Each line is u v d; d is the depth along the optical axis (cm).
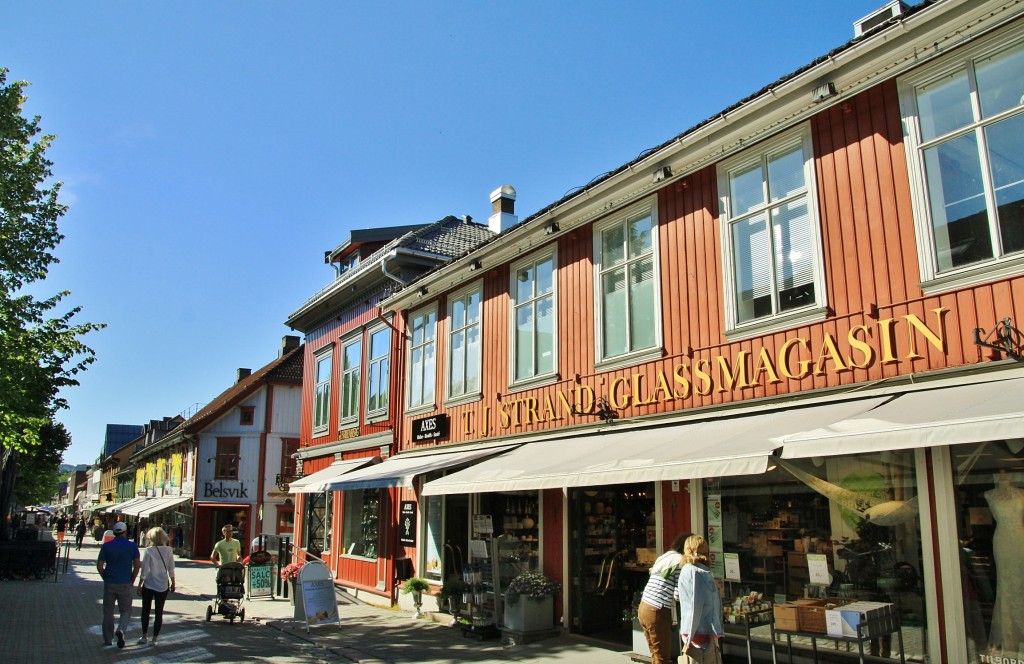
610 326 1195
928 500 738
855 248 844
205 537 4184
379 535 1825
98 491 10312
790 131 932
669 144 1052
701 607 694
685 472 788
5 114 1622
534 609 1177
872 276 823
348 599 1870
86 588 2267
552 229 1303
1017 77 733
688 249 1057
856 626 724
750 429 842
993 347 693
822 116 897
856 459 810
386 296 1959
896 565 762
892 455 777
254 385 4303
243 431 4262
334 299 2248
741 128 971
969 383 716
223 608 1491
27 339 1641
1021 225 714
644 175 1116
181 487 4662
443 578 1525
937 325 754
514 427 1377
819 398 849
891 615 748
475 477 1155
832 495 825
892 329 795
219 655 1132
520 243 1398
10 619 1548
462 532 1516
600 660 1006
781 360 901
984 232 739
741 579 927
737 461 740
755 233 970
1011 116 730
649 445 948
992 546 687
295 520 2427
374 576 1828
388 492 1806
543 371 1335
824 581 830
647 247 1137
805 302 896
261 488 4216
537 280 1380
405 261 1847
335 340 2278
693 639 689
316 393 2397
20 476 5150
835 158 878
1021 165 720
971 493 709
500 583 1288
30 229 1680
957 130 768
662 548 1034
